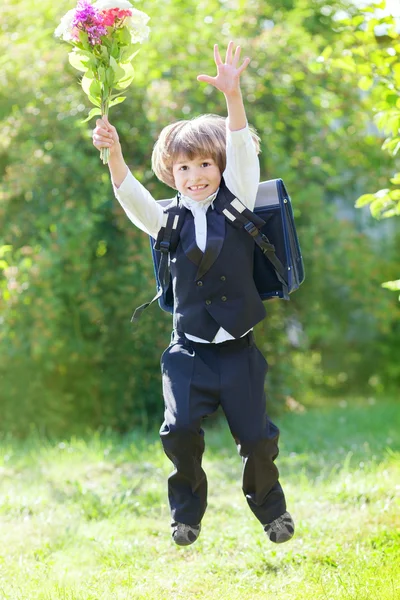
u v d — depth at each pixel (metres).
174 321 4.42
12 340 10.07
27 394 10.63
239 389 4.25
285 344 11.88
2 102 10.84
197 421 4.23
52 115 10.55
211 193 4.33
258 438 4.23
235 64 4.13
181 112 10.52
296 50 11.53
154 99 10.55
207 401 4.29
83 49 4.27
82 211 10.16
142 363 10.91
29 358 10.34
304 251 11.50
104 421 10.96
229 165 4.22
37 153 10.37
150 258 10.34
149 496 7.16
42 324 9.88
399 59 6.37
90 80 4.36
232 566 5.44
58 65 10.66
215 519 6.50
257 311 4.30
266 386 11.35
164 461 8.41
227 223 4.25
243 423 4.24
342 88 11.83
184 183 4.32
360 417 11.80
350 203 13.76
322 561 5.43
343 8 12.52
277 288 4.48
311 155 11.86
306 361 15.20
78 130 10.41
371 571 5.04
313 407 13.49
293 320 12.51
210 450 9.31
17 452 9.23
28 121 10.52
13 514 6.68
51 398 10.71
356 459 8.47
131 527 6.34
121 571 5.36
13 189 10.30
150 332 10.63
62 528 6.14
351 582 4.87
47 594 4.76
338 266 12.05
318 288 12.45
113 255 10.79
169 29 10.99
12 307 9.91
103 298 10.66
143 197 4.35
